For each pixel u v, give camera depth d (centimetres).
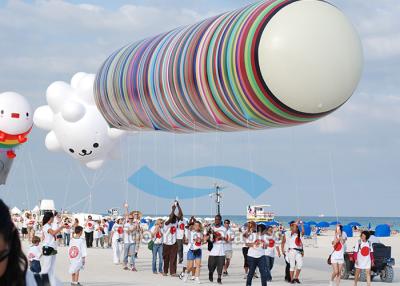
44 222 1289
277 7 1304
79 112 2064
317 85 1270
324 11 1287
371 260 1505
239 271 1969
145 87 1656
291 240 1644
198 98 1480
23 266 254
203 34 1454
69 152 2169
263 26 1282
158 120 1758
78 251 1453
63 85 2162
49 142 2197
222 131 1697
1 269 249
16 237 253
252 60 1278
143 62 1666
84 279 1645
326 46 1254
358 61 1298
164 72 1559
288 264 1684
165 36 1664
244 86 1322
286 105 1323
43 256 1262
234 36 1330
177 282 1602
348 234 4284
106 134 2112
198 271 1593
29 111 2147
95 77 2006
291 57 1245
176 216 1795
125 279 1656
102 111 2031
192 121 1633
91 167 2180
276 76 1266
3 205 252
